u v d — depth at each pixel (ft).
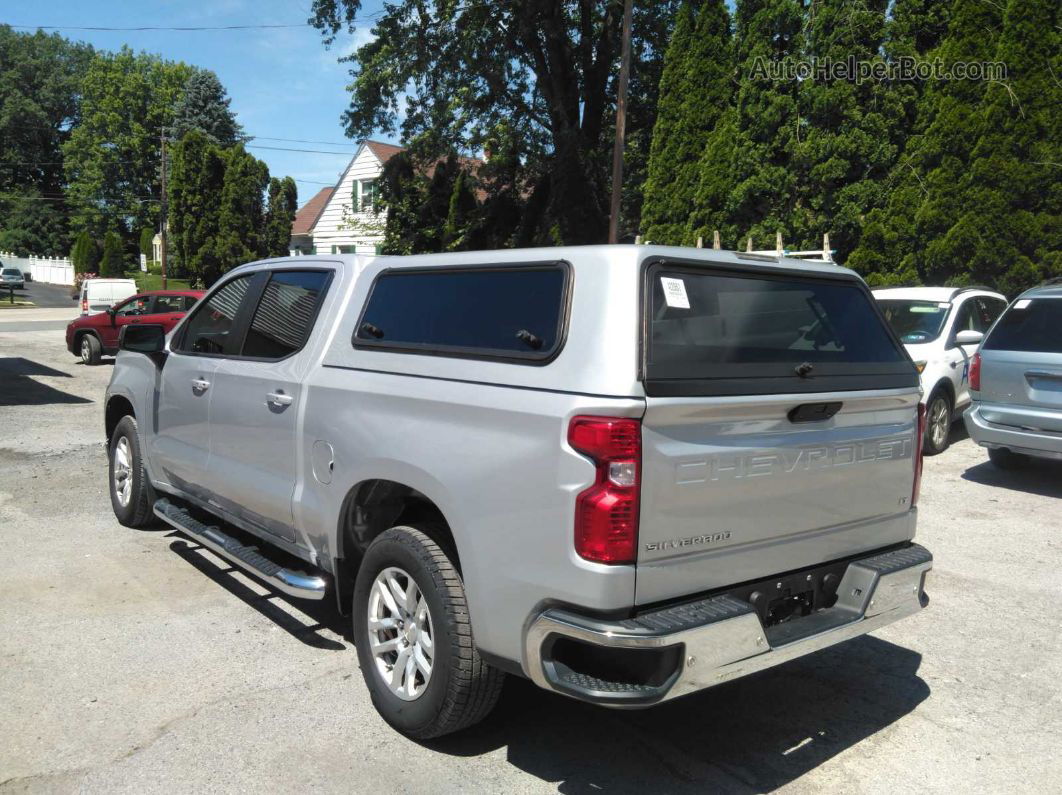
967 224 43.70
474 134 91.09
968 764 11.09
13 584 16.70
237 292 16.05
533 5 80.59
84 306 79.82
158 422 17.99
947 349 31.04
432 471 10.50
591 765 10.84
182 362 16.96
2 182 278.05
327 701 12.32
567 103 88.94
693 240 58.65
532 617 9.34
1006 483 26.58
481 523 9.89
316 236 148.36
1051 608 16.63
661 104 64.90
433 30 84.23
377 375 11.82
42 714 11.76
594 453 8.83
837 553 11.23
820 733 11.82
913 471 12.36
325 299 13.58
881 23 50.06
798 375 10.59
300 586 13.12
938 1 49.39
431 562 10.64
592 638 8.73
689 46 63.21
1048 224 42.04
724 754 11.21
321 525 12.81
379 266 12.92
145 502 19.79
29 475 26.09
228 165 130.11
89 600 15.96
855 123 50.21
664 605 9.27
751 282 10.80
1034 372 24.71
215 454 15.75
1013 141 42.63
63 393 44.96
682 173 63.10
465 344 10.84
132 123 238.89
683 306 9.75
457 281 11.48
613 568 8.77
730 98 62.18
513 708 12.35
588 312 9.48
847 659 14.34
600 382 8.97
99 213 237.86
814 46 51.49
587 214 80.53
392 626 11.50
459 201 93.35
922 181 47.14
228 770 10.51
